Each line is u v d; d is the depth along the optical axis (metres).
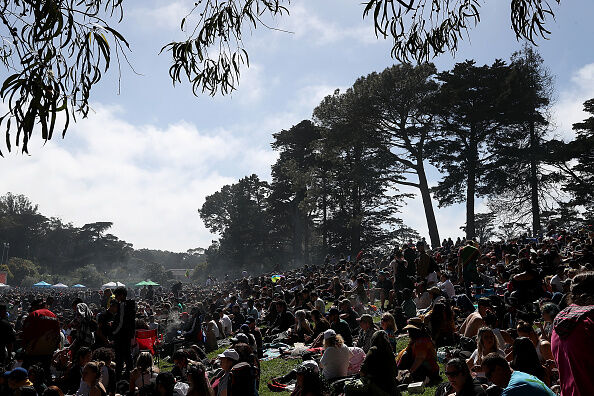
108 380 9.98
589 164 59.78
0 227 176.00
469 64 56.53
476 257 18.53
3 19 4.45
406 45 6.72
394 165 56.88
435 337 12.65
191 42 6.48
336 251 74.94
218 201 123.81
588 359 3.61
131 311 11.65
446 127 56.38
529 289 14.33
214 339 18.44
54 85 4.42
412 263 18.83
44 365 11.38
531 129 59.16
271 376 12.21
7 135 4.23
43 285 93.12
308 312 17.72
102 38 4.62
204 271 124.38
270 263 99.12
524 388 3.80
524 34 6.16
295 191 80.81
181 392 9.02
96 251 181.88
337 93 56.50
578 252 18.80
